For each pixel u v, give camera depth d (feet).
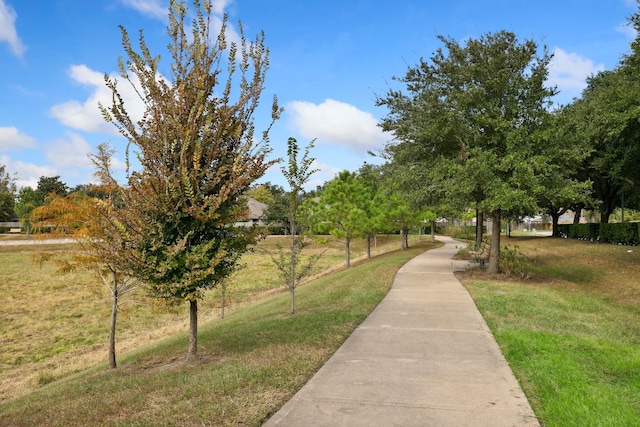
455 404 15.76
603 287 51.42
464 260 74.84
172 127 22.93
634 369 19.45
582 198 48.44
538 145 49.34
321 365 20.65
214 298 68.23
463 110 50.98
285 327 29.48
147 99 23.25
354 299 38.50
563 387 17.15
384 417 14.65
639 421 14.08
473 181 47.29
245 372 19.58
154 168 22.67
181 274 22.86
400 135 58.75
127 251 22.40
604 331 28.22
